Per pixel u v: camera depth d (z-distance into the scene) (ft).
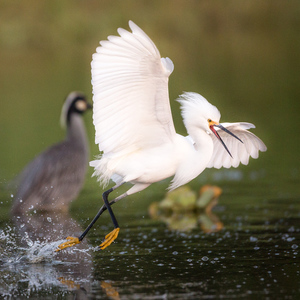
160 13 116.67
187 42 116.37
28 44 108.88
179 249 30.60
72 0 113.50
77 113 44.98
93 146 60.49
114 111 25.86
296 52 117.60
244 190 47.14
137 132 27.02
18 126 69.46
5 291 24.07
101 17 112.27
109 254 29.81
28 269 27.30
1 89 90.79
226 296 23.00
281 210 39.81
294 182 49.67
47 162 41.57
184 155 28.43
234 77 98.37
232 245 31.22
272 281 24.86
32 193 40.75
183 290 23.82
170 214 40.34
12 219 37.81
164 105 26.17
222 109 78.89
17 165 53.98
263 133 68.59
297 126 71.36
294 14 131.34
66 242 28.60
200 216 39.32
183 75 98.53
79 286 24.62
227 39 124.36
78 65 104.73
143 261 28.40
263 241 31.94
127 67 24.98
